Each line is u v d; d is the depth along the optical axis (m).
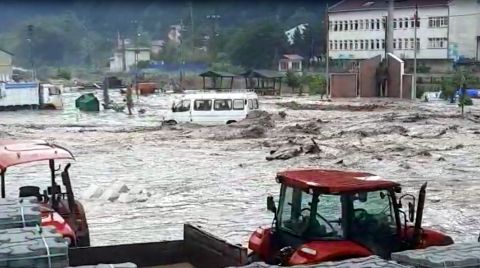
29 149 12.35
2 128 46.09
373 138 38.31
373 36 125.12
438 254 6.63
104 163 30.94
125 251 10.35
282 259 10.66
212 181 26.09
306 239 10.71
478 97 81.69
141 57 163.50
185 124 46.06
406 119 49.69
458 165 29.34
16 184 25.39
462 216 19.59
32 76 128.75
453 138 38.78
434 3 115.44
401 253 6.78
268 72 100.19
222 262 9.40
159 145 37.47
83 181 26.12
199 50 166.88
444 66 113.50
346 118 52.28
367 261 6.66
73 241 11.00
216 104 45.88
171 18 198.88
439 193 23.14
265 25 155.12
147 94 98.19
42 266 6.55
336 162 30.05
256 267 7.10
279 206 11.47
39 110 65.75
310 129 42.44
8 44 176.75
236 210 20.80
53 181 13.55
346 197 10.49
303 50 152.88
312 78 100.81
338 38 131.88
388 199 10.84
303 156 31.75
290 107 66.69
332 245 10.29
